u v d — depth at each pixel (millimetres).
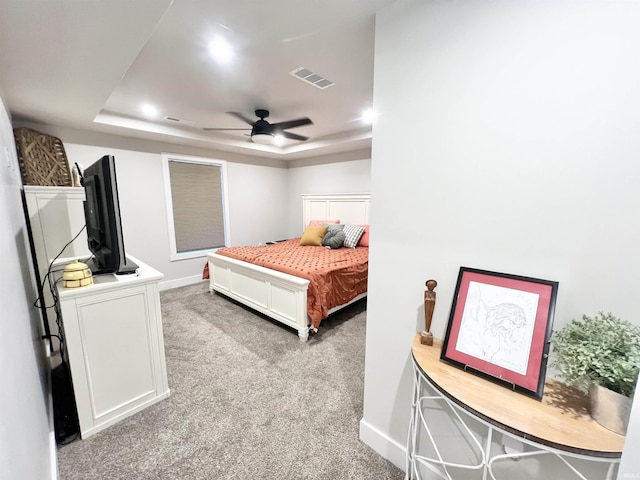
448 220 1146
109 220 1615
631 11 744
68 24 1175
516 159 962
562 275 906
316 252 3842
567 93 853
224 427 1667
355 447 1544
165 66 1969
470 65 1027
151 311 1791
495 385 897
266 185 5477
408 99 1206
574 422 747
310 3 1283
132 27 1213
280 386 2043
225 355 2449
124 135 3543
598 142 816
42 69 1596
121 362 1688
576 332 782
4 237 1007
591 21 799
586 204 850
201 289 4250
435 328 1233
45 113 2492
